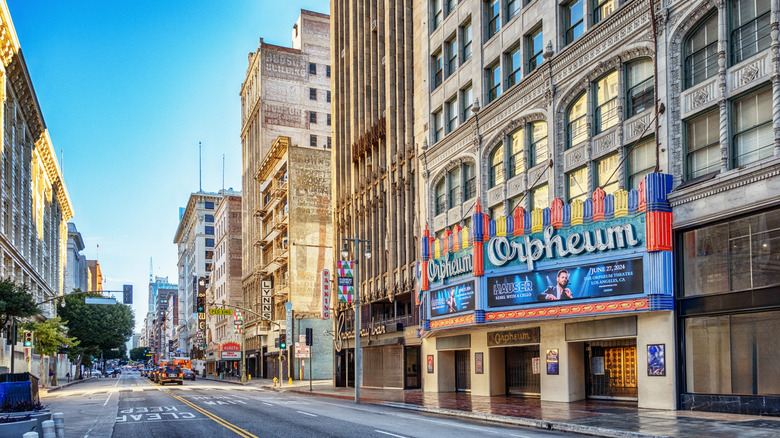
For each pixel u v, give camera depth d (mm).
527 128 28859
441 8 37562
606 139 23953
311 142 89625
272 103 88250
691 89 20375
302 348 48406
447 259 30594
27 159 64188
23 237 62625
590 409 21312
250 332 87938
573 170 25766
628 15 22828
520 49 29484
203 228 139000
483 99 32281
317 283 67938
